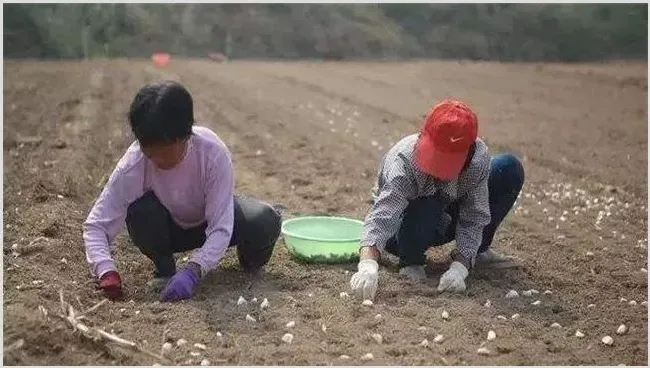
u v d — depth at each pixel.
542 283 5.18
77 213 6.50
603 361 4.00
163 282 4.82
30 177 7.91
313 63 24.97
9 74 19.00
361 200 7.61
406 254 5.06
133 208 4.72
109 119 12.51
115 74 19.47
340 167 9.19
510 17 26.50
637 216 7.19
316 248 5.39
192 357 3.88
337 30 28.25
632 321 4.54
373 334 4.17
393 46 27.55
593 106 15.17
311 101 15.63
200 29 27.22
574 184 8.67
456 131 4.42
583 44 24.81
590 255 5.85
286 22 28.47
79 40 24.61
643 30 24.73
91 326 4.15
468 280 5.10
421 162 4.53
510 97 16.48
